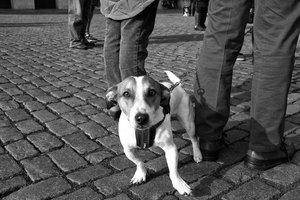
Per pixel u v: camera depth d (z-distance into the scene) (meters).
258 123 2.31
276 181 2.29
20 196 2.17
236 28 2.25
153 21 3.00
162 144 2.16
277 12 2.04
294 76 4.79
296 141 2.83
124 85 2.18
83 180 2.34
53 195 2.18
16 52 6.76
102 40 8.45
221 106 2.44
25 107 3.69
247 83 4.54
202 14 10.09
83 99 3.96
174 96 2.49
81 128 3.17
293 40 2.09
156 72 5.18
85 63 5.85
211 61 2.38
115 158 2.64
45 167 2.50
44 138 2.96
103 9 3.14
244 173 2.40
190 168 2.50
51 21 13.07
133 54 2.95
